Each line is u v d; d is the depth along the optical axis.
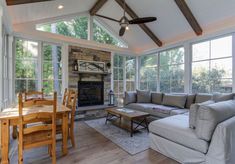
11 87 4.01
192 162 2.02
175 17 4.36
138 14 4.71
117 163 2.14
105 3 4.80
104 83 5.79
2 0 2.44
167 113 3.76
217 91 4.07
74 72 5.04
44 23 4.66
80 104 5.20
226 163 1.78
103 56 5.75
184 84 4.78
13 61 4.14
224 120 1.98
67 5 4.27
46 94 4.59
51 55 4.73
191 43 4.68
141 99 5.05
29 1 3.07
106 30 6.05
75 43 5.08
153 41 5.68
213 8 3.69
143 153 2.46
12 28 3.88
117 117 4.52
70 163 2.13
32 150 2.52
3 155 1.98
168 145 2.34
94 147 2.64
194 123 2.16
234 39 3.71
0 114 2.06
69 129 2.75
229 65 3.84
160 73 5.79
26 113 2.03
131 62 6.75
